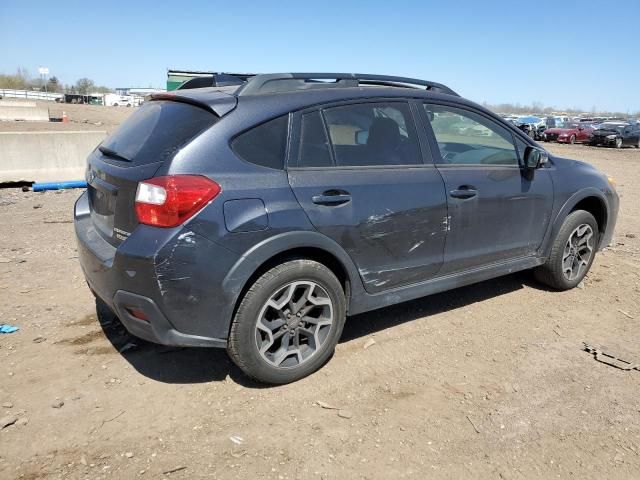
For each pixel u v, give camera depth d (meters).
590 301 4.85
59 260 5.64
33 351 3.67
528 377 3.51
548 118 39.84
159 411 3.05
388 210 3.57
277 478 2.56
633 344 4.01
